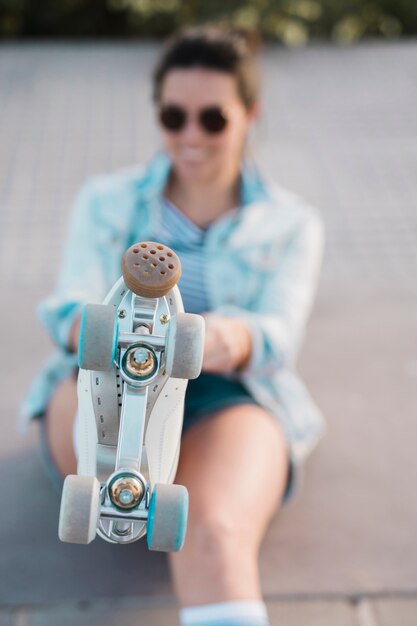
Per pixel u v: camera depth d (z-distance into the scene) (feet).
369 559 6.83
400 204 14.89
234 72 6.61
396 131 18.38
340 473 7.81
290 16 24.61
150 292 3.46
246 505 5.42
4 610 6.29
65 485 3.42
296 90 20.81
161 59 6.86
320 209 14.65
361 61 23.32
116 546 6.93
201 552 5.10
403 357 9.81
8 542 6.93
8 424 8.36
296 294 6.81
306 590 6.51
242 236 6.87
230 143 6.68
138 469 3.60
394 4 26.00
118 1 25.41
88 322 3.42
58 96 20.08
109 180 7.15
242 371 6.24
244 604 4.92
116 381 3.72
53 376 6.73
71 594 6.44
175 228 6.92
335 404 8.88
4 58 22.99
